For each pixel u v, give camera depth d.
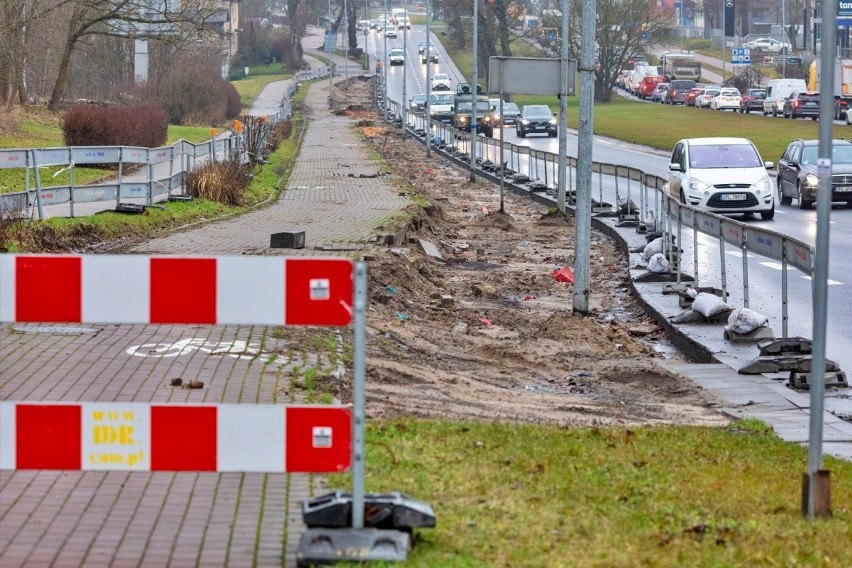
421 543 10.15
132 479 12.06
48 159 37.09
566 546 10.13
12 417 10.06
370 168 78.56
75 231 35.28
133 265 9.97
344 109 166.00
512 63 33.25
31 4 77.62
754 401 19.33
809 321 27.22
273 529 10.55
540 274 37.50
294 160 86.12
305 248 34.94
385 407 16.42
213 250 34.19
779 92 137.12
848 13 107.31
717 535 10.73
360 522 9.92
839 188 54.06
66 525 10.66
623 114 152.12
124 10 88.88
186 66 121.56
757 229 25.09
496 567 9.59
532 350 23.64
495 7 164.25
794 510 11.94
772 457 14.63
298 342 20.42
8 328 20.88
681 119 136.88
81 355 18.59
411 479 12.01
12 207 33.47
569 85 33.28
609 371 21.56
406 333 24.11
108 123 62.03
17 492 11.62
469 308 29.66
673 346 26.41
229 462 10.09
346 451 10.05
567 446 13.98
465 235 49.88
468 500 11.41
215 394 15.87
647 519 11.13
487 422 15.71
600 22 181.25
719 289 30.52
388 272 31.06
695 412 18.61
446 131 109.38
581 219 27.69
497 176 78.56
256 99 184.38
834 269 35.12
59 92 90.56
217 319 9.98
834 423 17.64
